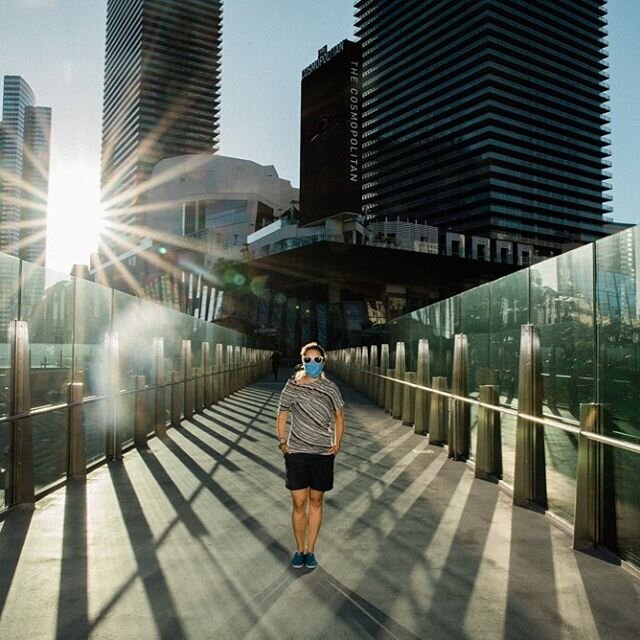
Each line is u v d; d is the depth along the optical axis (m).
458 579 4.91
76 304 9.33
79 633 3.90
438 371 13.64
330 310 88.75
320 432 5.23
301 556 5.16
